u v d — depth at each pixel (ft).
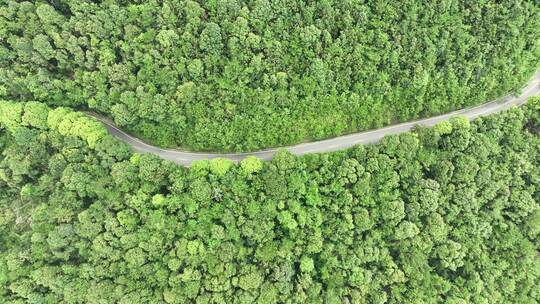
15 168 252.01
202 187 249.55
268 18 251.80
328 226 264.31
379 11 260.01
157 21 250.98
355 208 263.90
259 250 254.06
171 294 238.27
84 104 274.36
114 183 252.01
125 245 243.40
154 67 253.24
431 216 269.44
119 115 256.32
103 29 252.01
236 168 261.65
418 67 268.62
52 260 248.11
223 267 245.45
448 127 274.98
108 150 253.03
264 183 257.14
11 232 269.23
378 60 264.52
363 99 275.39
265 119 269.03
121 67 252.42
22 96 268.21
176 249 245.45
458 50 274.77
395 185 266.98
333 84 266.77
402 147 267.59
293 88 261.24
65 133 256.93
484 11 272.31
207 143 274.98
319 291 257.96
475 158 275.80
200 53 255.50
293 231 257.55
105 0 255.50
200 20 251.39
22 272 243.60
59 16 254.88
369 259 262.26
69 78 267.18
